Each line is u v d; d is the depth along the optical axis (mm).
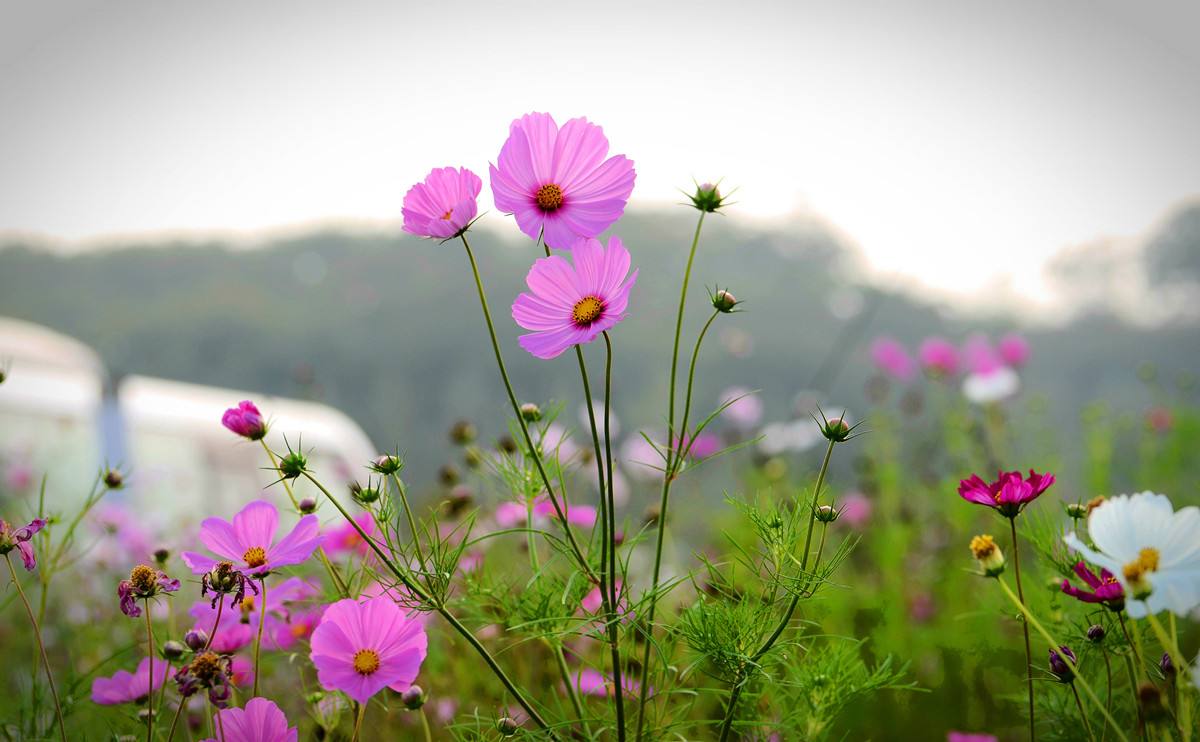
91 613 1658
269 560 1059
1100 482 2119
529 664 1355
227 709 1043
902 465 2588
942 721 1465
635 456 1905
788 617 1054
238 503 3602
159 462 3529
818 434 2533
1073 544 972
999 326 14945
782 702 1193
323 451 3701
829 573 1053
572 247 1042
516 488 1187
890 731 1464
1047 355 14727
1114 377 14188
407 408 16547
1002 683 1484
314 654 1027
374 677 1030
